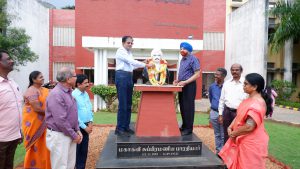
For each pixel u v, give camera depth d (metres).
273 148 6.98
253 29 19.94
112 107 13.04
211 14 24.69
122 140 4.68
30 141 4.58
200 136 8.07
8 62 4.07
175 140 4.74
